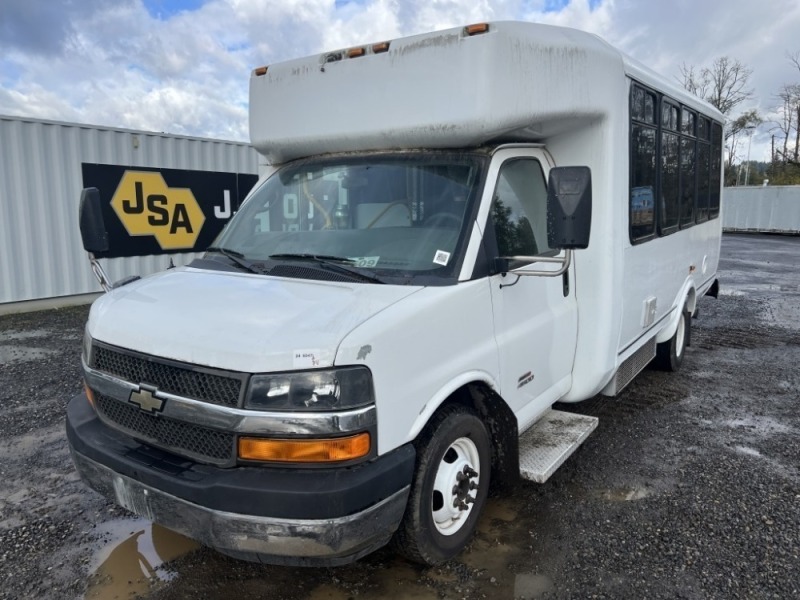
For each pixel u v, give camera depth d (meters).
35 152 9.73
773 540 3.52
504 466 3.55
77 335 8.38
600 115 4.02
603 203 4.13
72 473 4.30
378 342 2.59
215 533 2.50
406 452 2.73
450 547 3.16
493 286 3.32
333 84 3.74
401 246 3.33
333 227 3.66
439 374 2.92
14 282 9.77
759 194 30.36
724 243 25.20
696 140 6.60
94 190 3.73
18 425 5.13
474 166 3.45
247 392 2.46
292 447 2.46
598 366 4.27
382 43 3.53
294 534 2.43
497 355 3.35
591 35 4.13
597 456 4.66
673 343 6.58
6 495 3.99
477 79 3.22
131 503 2.78
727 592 3.05
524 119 3.42
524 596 3.04
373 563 3.31
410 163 3.61
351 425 2.49
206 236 12.11
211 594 3.05
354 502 2.46
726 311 10.58
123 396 2.84
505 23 3.30
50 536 3.53
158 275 3.64
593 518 3.76
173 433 2.73
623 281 4.51
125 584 3.12
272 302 2.85
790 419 5.46
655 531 3.61
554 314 3.97
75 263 10.43
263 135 4.12
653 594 3.04
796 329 9.16
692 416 5.53
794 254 20.70
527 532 3.61
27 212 9.77
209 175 12.02
